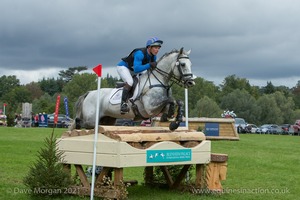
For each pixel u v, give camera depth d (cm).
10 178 812
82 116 902
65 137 669
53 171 633
